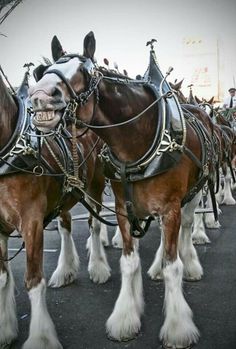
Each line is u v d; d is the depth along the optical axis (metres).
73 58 2.18
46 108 1.96
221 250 4.48
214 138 3.66
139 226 2.70
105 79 2.29
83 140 3.37
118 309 2.75
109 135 2.38
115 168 2.59
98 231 3.74
